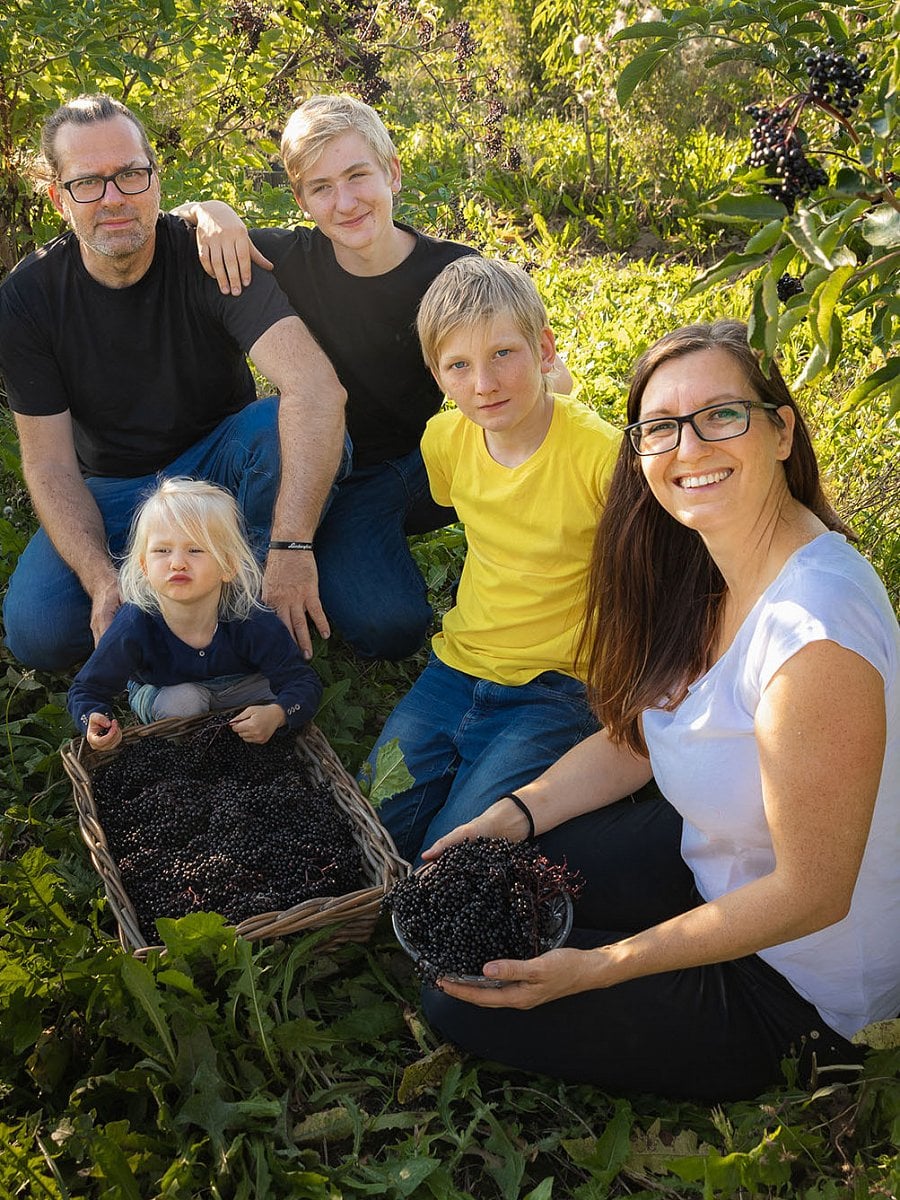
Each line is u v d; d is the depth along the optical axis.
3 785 2.94
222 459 3.29
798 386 1.56
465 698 2.90
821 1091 2.05
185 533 2.72
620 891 2.37
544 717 2.73
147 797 2.57
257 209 4.80
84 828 2.54
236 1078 2.14
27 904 2.32
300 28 5.05
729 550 2.03
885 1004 2.09
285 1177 1.96
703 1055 2.10
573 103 8.39
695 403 1.91
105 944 2.25
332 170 3.09
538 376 2.69
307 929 2.38
